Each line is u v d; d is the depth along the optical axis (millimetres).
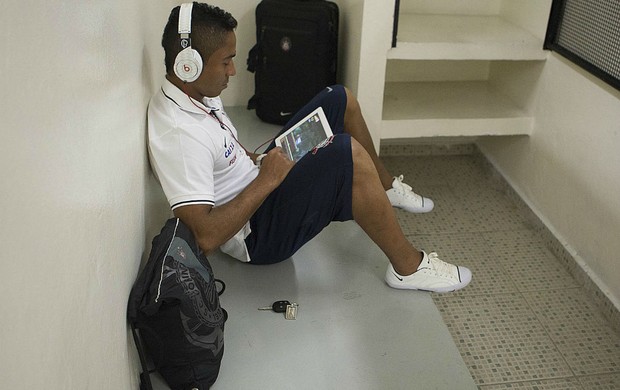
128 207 1333
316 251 2123
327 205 1790
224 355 1680
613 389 1882
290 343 1730
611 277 2162
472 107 2807
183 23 1493
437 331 1799
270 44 2791
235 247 1888
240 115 3078
